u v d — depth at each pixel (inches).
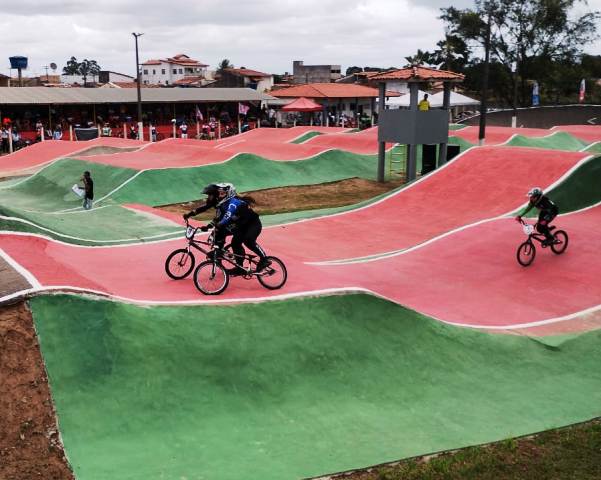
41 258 409.1
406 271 574.2
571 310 485.7
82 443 271.3
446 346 391.2
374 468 277.0
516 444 300.0
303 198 1018.7
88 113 1925.4
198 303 359.3
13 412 273.7
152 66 4372.5
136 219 688.4
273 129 1636.3
